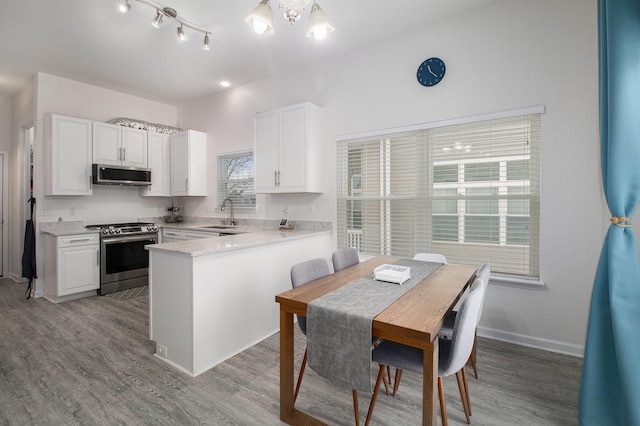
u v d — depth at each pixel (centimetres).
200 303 227
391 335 137
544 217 253
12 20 285
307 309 156
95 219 453
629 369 148
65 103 419
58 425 172
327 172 370
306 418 173
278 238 297
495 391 202
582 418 167
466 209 290
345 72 355
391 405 189
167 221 518
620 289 155
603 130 171
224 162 486
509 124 269
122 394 199
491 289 277
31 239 388
